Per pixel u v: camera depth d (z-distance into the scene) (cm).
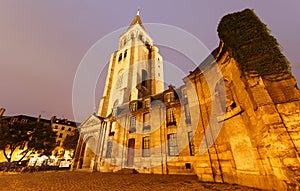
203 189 590
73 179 1061
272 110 484
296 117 455
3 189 701
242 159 627
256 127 551
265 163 520
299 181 404
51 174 1494
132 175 1288
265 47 579
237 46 632
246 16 667
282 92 501
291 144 434
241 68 599
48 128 2828
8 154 3412
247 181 591
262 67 557
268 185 504
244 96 612
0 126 2370
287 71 524
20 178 1132
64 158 3906
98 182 896
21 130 2506
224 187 598
